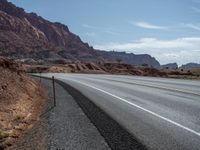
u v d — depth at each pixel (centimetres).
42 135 931
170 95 1930
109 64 11538
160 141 818
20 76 2119
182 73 8438
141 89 2403
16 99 1542
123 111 1306
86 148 768
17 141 899
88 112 1298
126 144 792
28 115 1289
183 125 1013
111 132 926
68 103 1614
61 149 766
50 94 2100
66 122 1098
